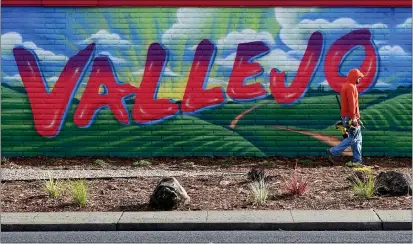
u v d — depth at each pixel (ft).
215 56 52.95
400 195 38.70
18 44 53.11
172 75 53.06
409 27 52.85
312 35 52.90
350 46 52.95
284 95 53.01
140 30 53.01
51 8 53.06
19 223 33.12
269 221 33.06
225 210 36.11
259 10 52.95
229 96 53.01
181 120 53.11
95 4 52.95
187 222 33.17
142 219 33.86
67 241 30.35
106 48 53.16
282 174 44.70
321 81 52.95
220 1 52.85
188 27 53.01
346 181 42.14
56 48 53.06
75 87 53.11
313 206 36.68
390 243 29.48
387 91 53.01
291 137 53.06
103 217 34.45
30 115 53.06
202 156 53.06
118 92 53.06
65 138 53.16
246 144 53.06
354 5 52.80
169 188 36.68
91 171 47.78
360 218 33.47
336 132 52.90
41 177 44.37
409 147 53.01
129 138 53.11
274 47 52.95
